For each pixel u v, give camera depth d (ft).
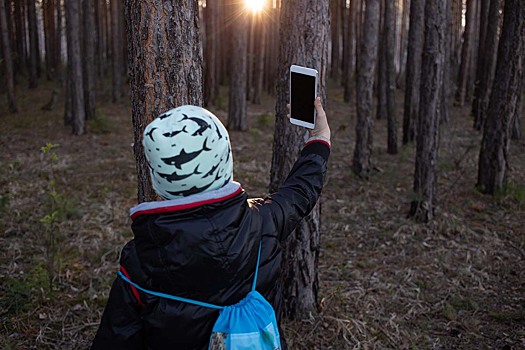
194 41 8.24
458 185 28.76
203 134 4.77
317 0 12.46
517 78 25.22
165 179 4.83
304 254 13.82
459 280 17.58
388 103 37.29
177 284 5.02
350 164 34.40
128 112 59.72
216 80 67.92
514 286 17.39
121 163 33.40
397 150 38.29
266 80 88.53
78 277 16.98
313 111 6.55
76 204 24.34
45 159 33.94
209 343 5.15
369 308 15.47
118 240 20.36
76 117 43.70
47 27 87.20
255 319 5.14
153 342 5.32
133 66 8.21
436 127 22.35
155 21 7.91
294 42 12.61
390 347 13.62
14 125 47.78
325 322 14.19
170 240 4.85
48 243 16.08
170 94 8.10
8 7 73.87
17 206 23.59
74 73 43.34
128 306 5.25
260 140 43.04
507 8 25.23
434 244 20.76
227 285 5.11
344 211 24.72
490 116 26.25
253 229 5.16
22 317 14.25
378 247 20.53
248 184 29.09
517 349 13.64
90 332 13.87
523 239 21.21
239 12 46.32
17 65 82.84
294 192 5.79
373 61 29.50
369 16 29.50
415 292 16.69
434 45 21.63
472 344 13.91
